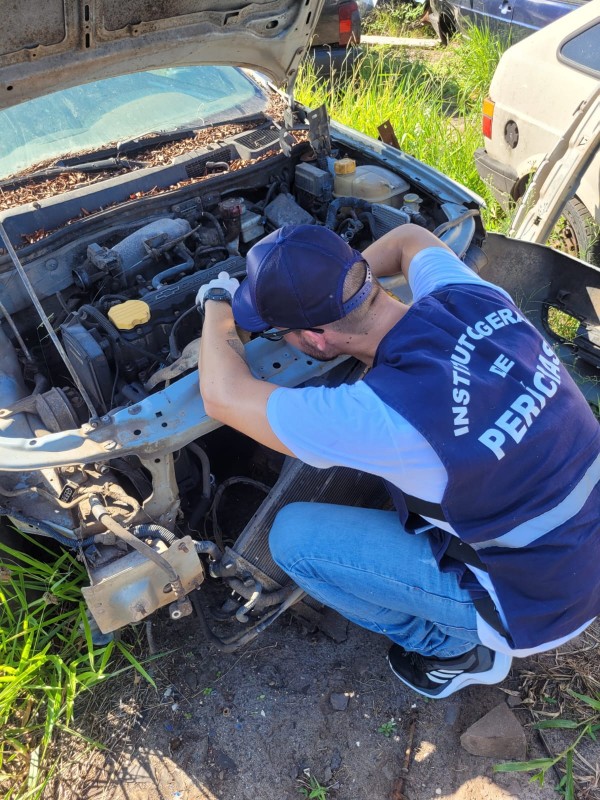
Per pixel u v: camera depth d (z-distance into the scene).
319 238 1.54
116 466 2.00
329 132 3.02
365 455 1.46
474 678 1.98
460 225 2.61
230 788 1.97
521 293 3.37
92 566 1.84
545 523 1.54
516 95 4.05
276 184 2.82
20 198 2.48
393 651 2.19
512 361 1.53
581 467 1.57
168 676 2.22
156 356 2.16
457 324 1.56
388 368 1.51
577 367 3.36
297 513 1.96
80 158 2.71
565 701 2.15
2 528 2.22
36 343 2.40
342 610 2.05
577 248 3.77
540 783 1.96
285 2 1.92
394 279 2.17
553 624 1.63
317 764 2.02
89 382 2.05
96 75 1.74
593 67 3.63
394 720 2.12
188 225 2.48
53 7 1.49
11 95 1.63
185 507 2.29
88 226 2.39
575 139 3.25
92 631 2.21
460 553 1.67
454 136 5.21
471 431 1.43
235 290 1.94
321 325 1.56
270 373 1.91
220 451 2.57
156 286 2.31
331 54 6.07
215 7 1.76
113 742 2.07
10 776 1.99
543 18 5.85
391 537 1.84
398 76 6.14
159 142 2.86
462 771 2.00
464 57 6.56
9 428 1.88
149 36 1.71
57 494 1.88
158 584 1.87
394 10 8.95
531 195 3.54
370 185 2.77
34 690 2.14
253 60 2.09
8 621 2.26
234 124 3.04
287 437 1.52
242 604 2.16
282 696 2.18
